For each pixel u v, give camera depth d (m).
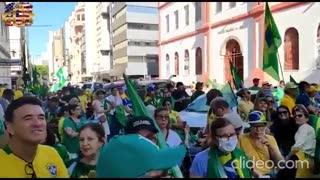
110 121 8.14
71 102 6.91
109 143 2.06
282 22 24.25
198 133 7.34
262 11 25.94
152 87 15.71
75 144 5.66
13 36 50.28
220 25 31.58
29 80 31.44
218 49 32.00
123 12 78.06
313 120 5.63
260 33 26.27
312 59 21.80
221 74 31.47
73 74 128.38
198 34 35.44
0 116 6.11
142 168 1.91
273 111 7.27
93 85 25.80
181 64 39.34
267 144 4.53
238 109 8.55
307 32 22.23
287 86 8.69
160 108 5.52
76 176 3.36
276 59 10.83
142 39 76.38
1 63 26.61
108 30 98.56
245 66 28.16
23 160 2.74
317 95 10.50
